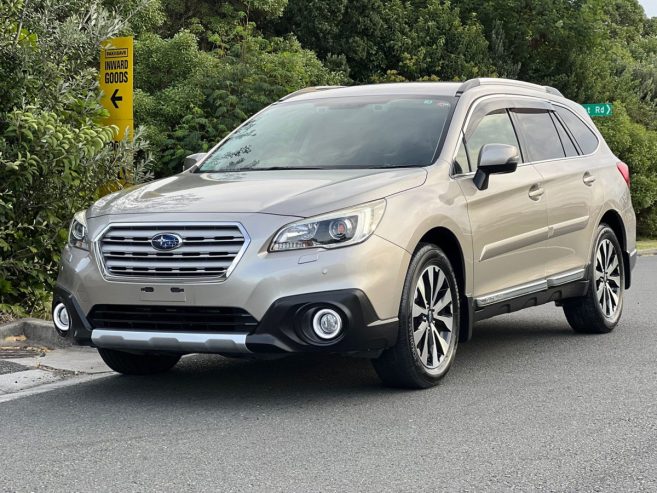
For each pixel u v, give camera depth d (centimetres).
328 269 566
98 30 946
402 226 598
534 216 744
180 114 1769
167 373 707
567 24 2827
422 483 444
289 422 557
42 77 916
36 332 823
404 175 634
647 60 4406
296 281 564
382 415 570
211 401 613
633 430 533
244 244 568
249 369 717
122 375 701
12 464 480
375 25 2502
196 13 2380
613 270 873
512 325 930
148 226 589
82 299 604
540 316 988
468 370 702
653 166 2800
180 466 474
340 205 583
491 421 554
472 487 438
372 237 582
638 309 1036
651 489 434
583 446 502
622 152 2741
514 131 766
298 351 567
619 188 883
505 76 2661
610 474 455
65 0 966
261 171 679
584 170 830
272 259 566
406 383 623
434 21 2578
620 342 821
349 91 770
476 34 2598
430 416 566
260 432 536
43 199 909
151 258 585
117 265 594
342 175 639
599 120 2703
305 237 570
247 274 564
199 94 1767
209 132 1739
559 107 859
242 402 610
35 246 911
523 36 2819
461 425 546
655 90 3425
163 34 2322
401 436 524
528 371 697
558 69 2880
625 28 5047
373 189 604
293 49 2123
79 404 608
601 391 630
